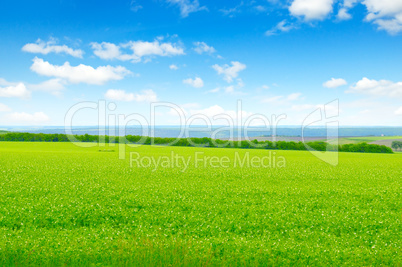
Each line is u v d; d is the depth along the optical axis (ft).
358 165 114.11
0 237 33.17
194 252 30.50
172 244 31.96
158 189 60.90
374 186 68.54
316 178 79.71
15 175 76.43
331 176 82.74
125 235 35.17
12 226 38.29
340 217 42.93
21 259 28.35
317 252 30.94
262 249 31.63
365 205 50.06
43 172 82.64
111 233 35.60
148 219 41.73
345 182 73.61
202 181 72.54
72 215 42.47
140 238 33.88
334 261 29.32
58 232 36.14
